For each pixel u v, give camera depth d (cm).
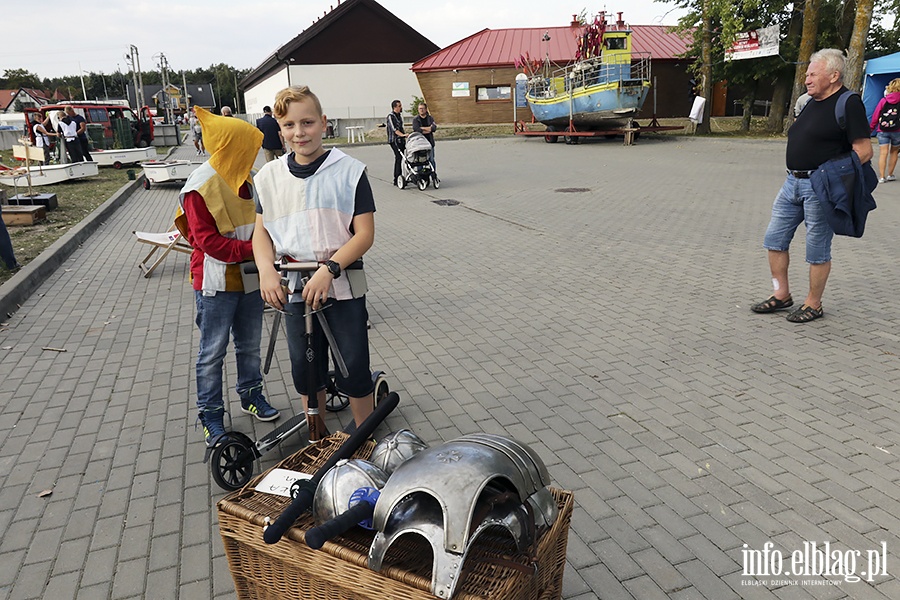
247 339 403
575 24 3384
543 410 424
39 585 283
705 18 2344
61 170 1733
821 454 359
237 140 334
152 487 354
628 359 499
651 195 1252
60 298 717
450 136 2989
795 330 540
